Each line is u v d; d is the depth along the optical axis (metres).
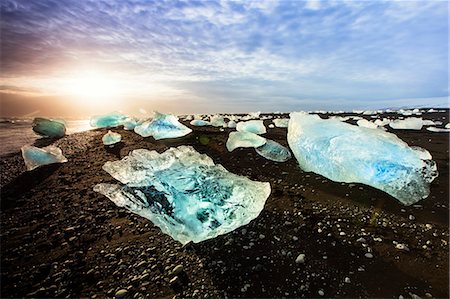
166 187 3.61
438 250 3.10
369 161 4.52
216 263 3.04
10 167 6.20
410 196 4.17
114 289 2.72
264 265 2.98
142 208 3.61
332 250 3.18
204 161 4.05
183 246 3.36
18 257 3.17
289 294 2.59
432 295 2.51
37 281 2.82
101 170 6.15
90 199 4.67
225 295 2.61
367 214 3.91
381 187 4.40
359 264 2.94
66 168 6.28
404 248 3.14
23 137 9.84
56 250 3.30
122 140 9.06
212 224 3.35
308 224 3.72
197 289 2.69
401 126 10.77
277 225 3.72
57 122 10.20
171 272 2.92
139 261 3.10
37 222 3.93
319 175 5.41
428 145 7.69
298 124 6.02
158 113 10.15
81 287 2.75
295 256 3.10
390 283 2.67
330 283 2.70
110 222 3.94
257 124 9.52
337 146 4.95
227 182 3.64
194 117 17.55
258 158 6.69
